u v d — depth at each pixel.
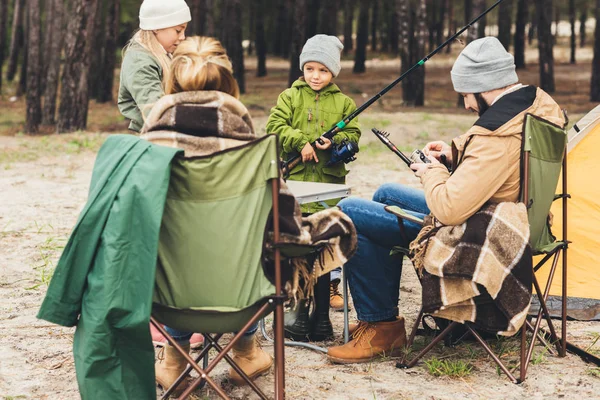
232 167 2.76
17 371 3.59
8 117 19.97
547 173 3.40
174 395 3.34
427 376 3.51
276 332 2.86
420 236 3.36
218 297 2.82
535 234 3.49
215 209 2.78
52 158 11.49
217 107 2.93
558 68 36.41
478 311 3.33
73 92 15.85
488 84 3.41
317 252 3.11
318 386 3.41
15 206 7.57
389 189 3.98
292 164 4.34
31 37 16.53
